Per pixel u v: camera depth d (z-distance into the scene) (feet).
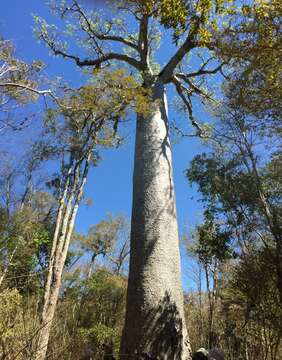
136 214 25.26
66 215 32.86
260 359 20.43
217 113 36.45
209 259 43.24
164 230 24.30
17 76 21.16
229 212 32.53
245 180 30.83
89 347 25.96
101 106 26.40
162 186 26.08
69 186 38.93
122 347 20.74
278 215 26.05
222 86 33.96
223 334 38.47
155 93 31.68
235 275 24.52
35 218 47.06
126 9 33.88
